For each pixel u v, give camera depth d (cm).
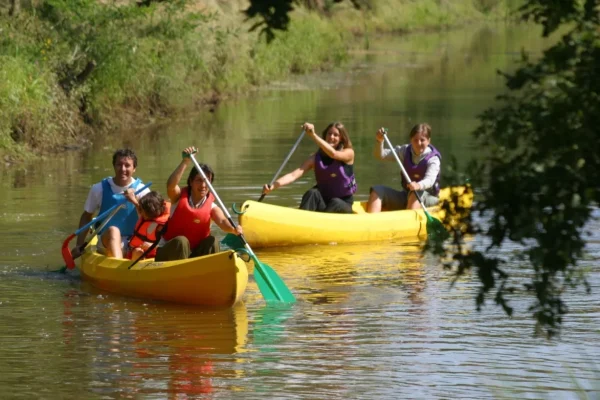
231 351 1472
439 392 1283
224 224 1844
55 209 2611
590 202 645
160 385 1317
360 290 1852
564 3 665
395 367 1389
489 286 706
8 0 4162
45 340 1530
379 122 4400
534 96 667
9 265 2041
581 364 1393
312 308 1725
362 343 1507
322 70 6969
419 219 2434
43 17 4266
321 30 7306
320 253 2227
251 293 1853
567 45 655
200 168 1844
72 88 4012
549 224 649
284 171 3189
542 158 657
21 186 2958
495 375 1345
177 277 1755
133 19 4538
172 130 4266
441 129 4116
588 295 1752
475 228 720
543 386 1300
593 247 2069
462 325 1598
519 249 2019
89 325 1620
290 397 1266
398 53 8319
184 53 4862
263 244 2284
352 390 1294
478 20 12406
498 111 684
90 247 2009
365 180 3053
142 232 1927
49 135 3700
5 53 3778
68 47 4141
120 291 1831
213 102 5284
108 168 3294
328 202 2442
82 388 1302
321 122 4447
